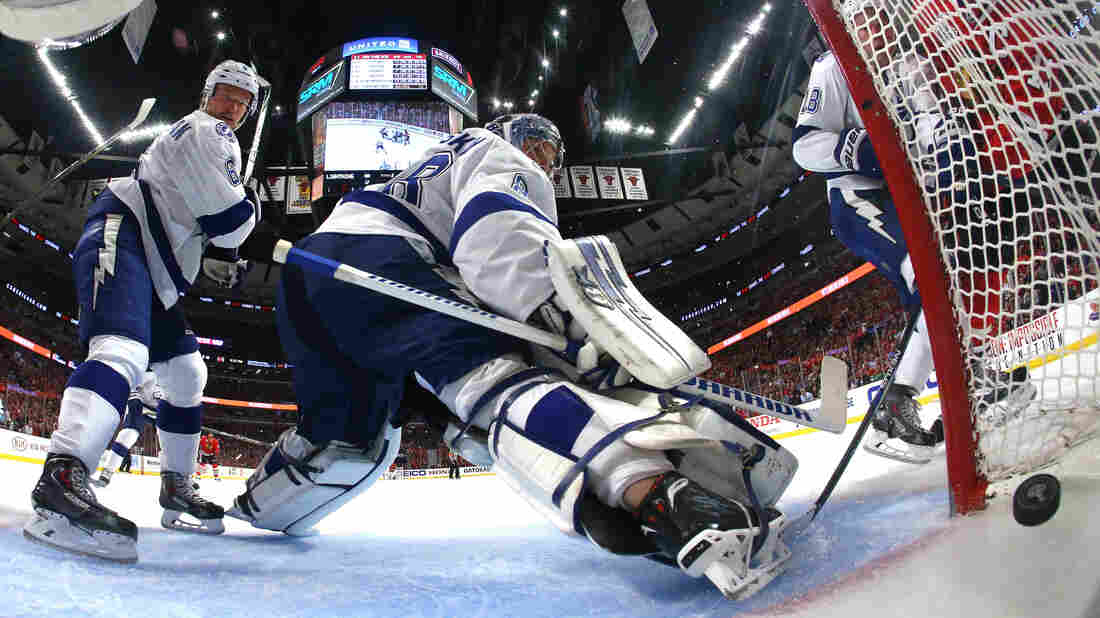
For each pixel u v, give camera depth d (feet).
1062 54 3.66
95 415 5.81
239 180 7.77
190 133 7.43
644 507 3.99
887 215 8.39
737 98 68.23
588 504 4.25
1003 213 4.69
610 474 4.10
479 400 4.93
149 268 7.20
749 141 70.79
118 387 6.12
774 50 60.75
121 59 60.64
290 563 5.93
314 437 6.99
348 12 68.74
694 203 81.97
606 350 4.71
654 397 4.82
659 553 4.28
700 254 83.51
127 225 7.05
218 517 8.08
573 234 87.04
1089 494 3.10
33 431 55.57
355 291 5.82
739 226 78.95
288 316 6.56
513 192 5.48
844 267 67.00
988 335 3.98
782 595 3.58
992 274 4.14
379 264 5.77
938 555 3.33
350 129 62.23
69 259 76.28
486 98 80.28
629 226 86.58
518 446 4.56
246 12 63.67
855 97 4.15
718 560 3.68
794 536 4.75
